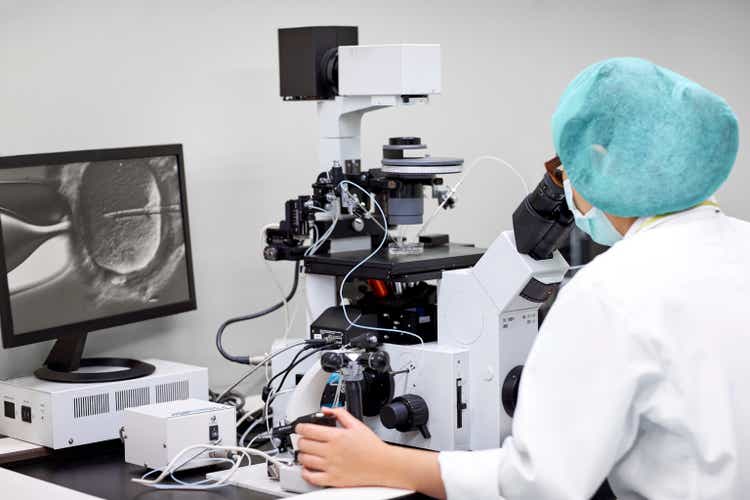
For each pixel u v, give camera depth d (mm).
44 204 2137
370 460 1549
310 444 1614
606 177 1387
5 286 2059
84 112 2457
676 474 1287
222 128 2723
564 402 1303
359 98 2279
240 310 2799
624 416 1263
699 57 3936
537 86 3451
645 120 1363
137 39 2543
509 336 1992
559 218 1880
